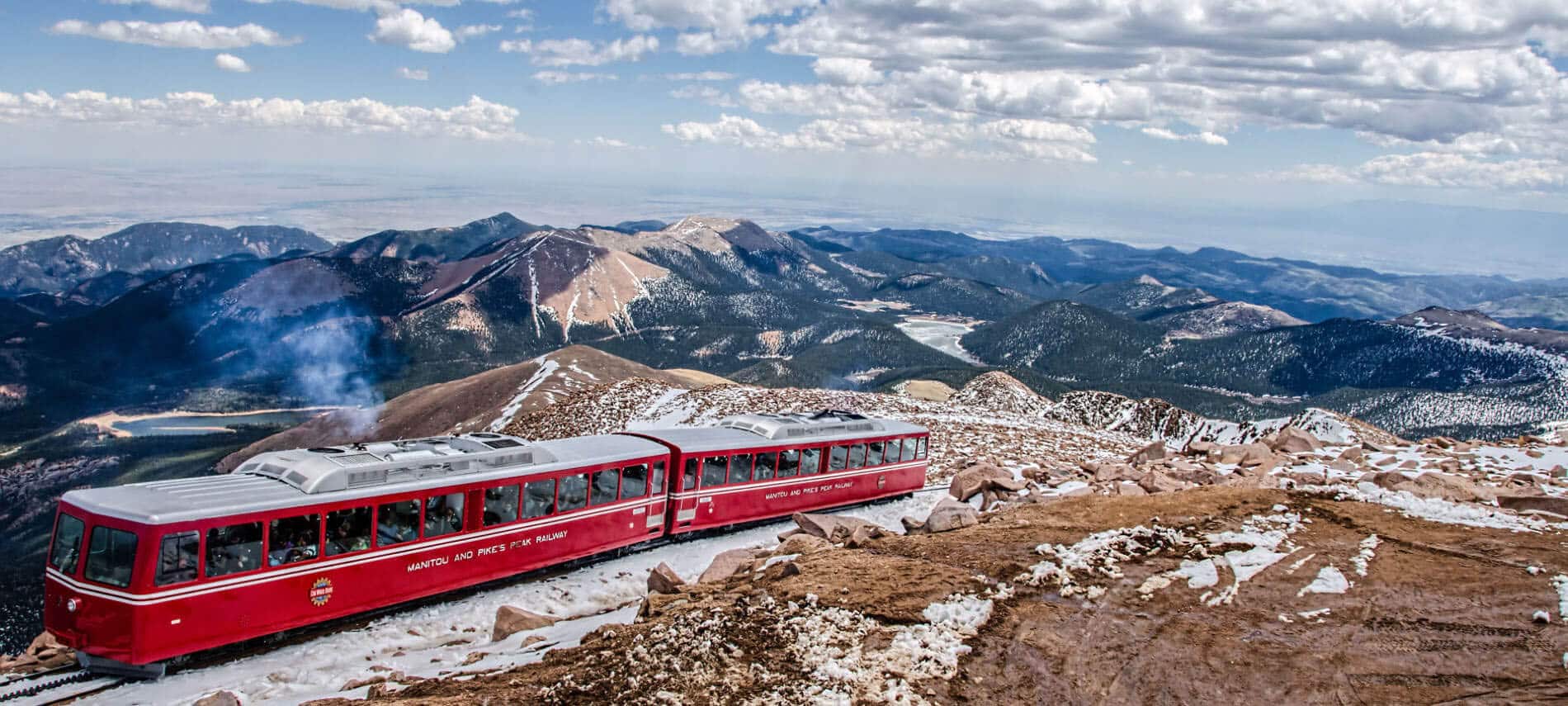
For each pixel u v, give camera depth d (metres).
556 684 16.28
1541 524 24.77
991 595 19.97
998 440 64.88
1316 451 39.94
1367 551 22.44
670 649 17.50
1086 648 17.50
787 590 21.02
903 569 22.25
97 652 20.08
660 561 31.30
